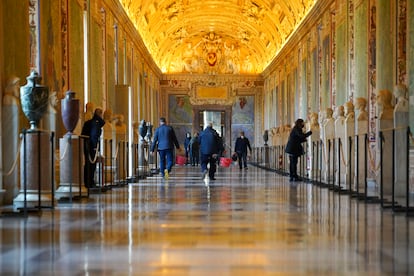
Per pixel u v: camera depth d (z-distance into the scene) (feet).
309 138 79.51
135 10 112.47
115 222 29.84
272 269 18.02
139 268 18.30
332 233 25.64
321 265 18.62
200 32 162.91
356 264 18.76
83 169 48.29
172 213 34.01
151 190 54.24
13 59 42.86
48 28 49.88
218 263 19.02
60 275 17.35
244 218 31.40
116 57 88.53
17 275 17.40
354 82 66.49
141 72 122.31
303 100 102.89
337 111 61.62
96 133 51.65
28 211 34.30
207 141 73.77
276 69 139.13
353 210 35.55
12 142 39.24
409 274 17.26
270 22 136.26
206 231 26.35
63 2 55.47
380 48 55.77
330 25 79.71
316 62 90.74
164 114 163.94
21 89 37.11
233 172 100.27
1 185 39.01
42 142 38.32
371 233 25.58
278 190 53.88
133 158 77.97
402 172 44.24
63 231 26.68
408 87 47.47
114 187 58.54
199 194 48.91
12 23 42.75
